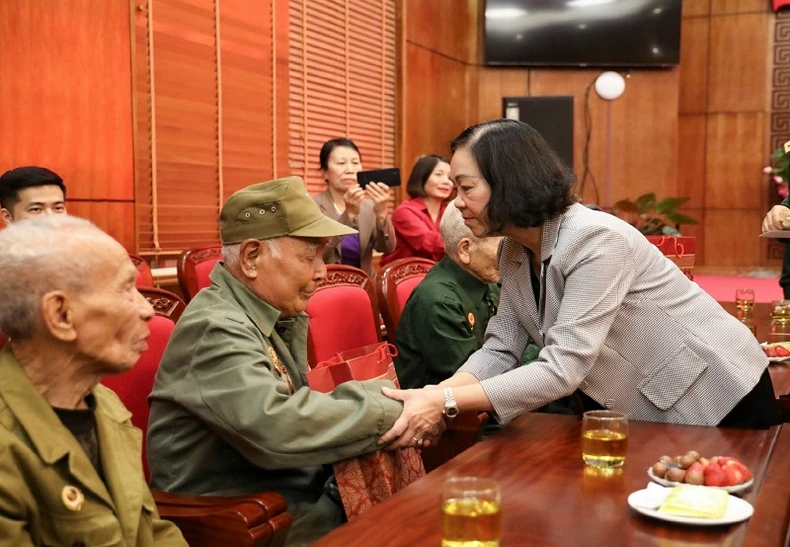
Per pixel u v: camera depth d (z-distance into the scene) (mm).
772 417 1966
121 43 4109
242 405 1712
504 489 1495
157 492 1702
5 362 1284
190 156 4691
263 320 1883
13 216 3271
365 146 6652
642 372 1942
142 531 1435
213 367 1767
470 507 1182
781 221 2914
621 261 1854
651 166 8789
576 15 8500
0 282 1249
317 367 1928
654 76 8734
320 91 5988
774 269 9617
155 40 4398
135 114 4195
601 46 8523
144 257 4359
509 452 1738
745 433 1849
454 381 2025
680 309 1937
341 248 4680
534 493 1472
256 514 1562
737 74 9609
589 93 8750
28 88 3699
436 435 1879
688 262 3283
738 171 9680
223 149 4949
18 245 1255
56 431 1270
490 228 1924
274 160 5438
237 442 1746
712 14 9641
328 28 6039
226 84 4957
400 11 7031
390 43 6988
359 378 1961
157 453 1864
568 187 1878
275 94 5422
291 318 2002
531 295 2023
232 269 1901
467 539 1182
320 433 1728
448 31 8055
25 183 3246
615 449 1606
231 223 1884
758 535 1258
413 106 7340
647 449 1730
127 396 1948
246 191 1887
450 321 2686
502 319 2143
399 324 2812
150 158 4391
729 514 1323
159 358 2020
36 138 3736
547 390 1825
